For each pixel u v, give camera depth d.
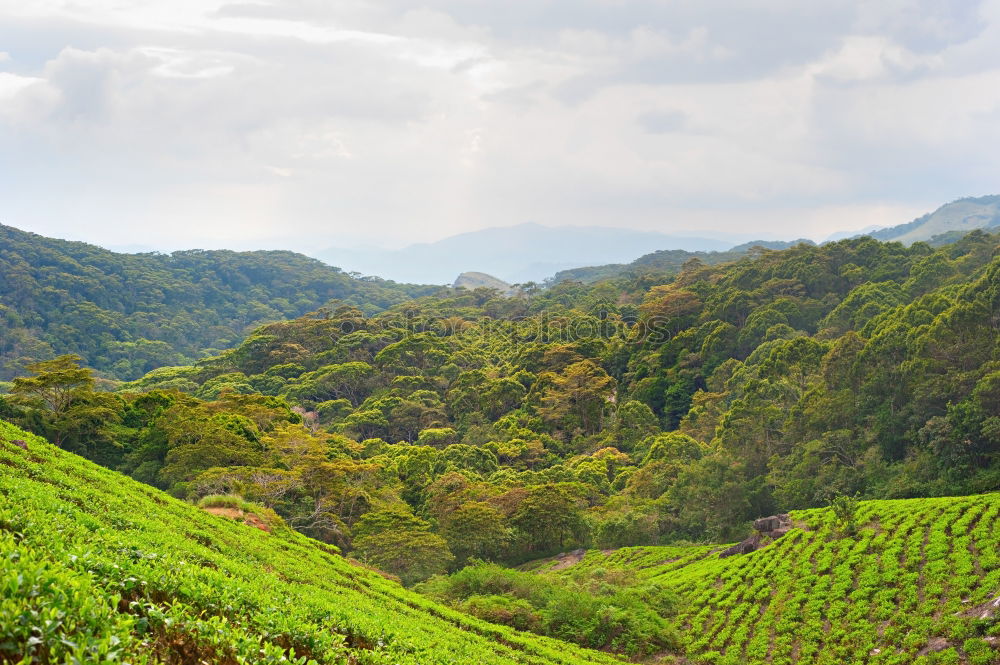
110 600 11.20
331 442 87.94
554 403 114.50
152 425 67.62
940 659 33.47
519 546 74.69
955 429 62.34
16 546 12.23
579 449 107.19
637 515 74.25
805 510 61.66
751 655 41.03
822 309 123.69
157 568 14.75
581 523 74.69
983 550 41.41
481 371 132.12
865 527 52.59
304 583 29.22
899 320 79.38
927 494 61.69
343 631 19.16
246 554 29.67
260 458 66.69
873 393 73.94
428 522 65.00
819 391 79.25
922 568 42.84
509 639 36.81
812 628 41.19
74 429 64.69
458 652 26.27
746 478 77.62
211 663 11.60
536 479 86.75
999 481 57.81
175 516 30.27
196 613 13.74
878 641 37.56
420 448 86.81
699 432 99.00
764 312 120.31
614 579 55.00
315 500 64.25
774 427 81.81
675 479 80.69
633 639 44.53
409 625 28.28
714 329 123.81
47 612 9.19
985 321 70.50
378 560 57.34
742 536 71.06
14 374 174.62
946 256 119.25
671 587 54.81
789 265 139.00
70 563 12.51
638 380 128.50
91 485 28.50
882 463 68.00
